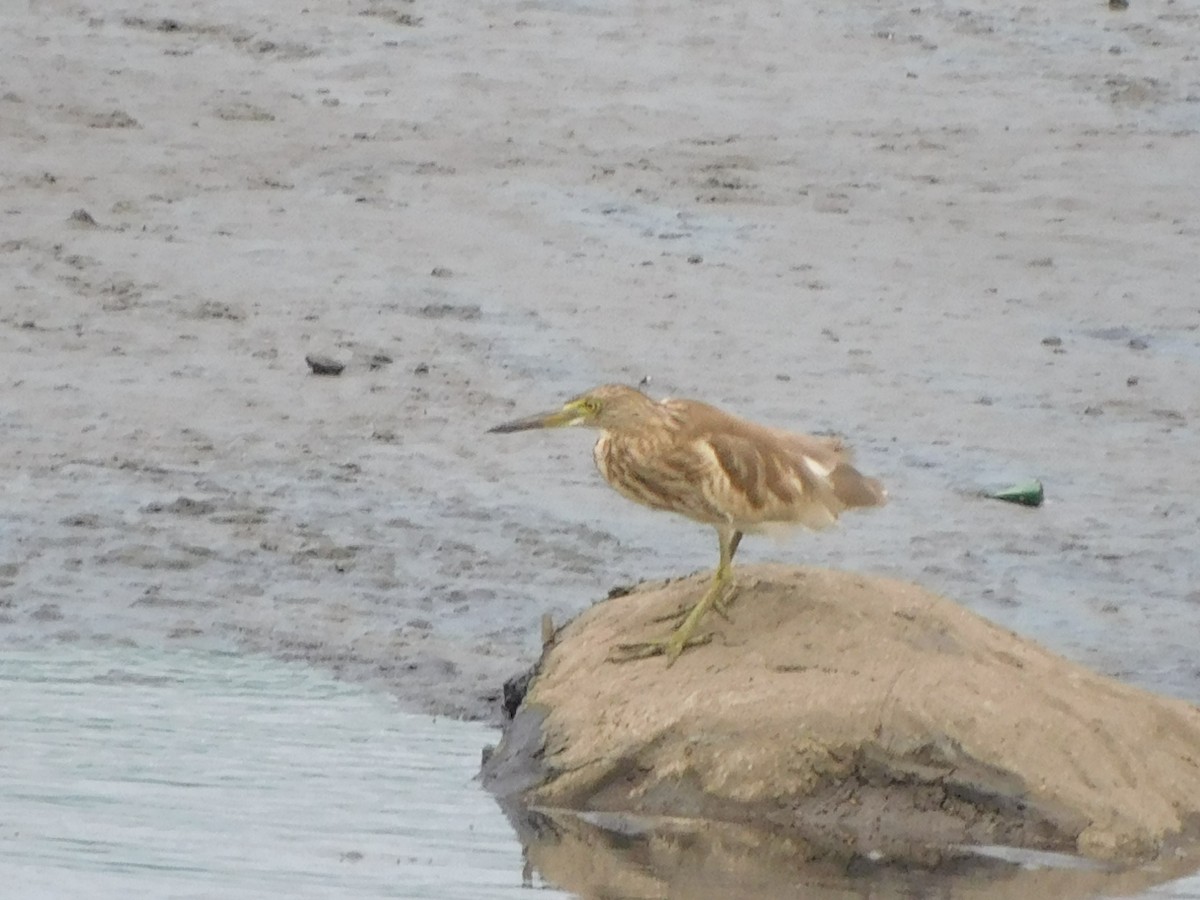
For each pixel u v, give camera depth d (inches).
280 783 407.8
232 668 478.0
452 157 943.7
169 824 382.0
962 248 873.5
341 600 522.6
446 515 577.6
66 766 410.9
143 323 710.5
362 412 648.4
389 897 351.3
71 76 999.6
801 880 372.2
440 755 427.5
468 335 721.0
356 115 995.9
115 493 575.8
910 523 590.6
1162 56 1203.2
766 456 385.1
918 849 383.6
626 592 436.8
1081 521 604.1
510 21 1174.3
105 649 484.7
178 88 1005.2
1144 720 413.7
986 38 1214.3
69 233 795.4
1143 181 992.9
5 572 522.6
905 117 1069.8
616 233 855.1
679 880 369.1
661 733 394.3
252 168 902.4
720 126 1029.8
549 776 399.5
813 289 804.6
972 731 389.7
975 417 682.8
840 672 398.6
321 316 730.2
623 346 721.0
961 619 418.0
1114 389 721.0
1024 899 367.2
